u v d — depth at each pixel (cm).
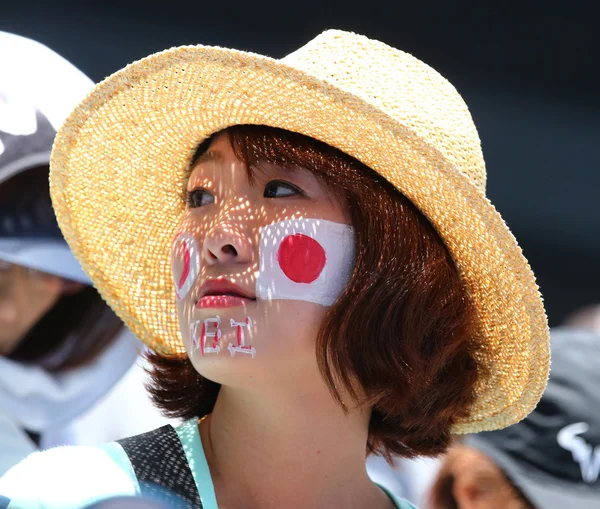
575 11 1966
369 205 717
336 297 707
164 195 842
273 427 714
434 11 1952
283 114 709
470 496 1139
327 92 675
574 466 1107
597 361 1147
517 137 2075
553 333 1201
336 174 716
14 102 921
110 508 631
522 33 1989
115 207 846
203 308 694
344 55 764
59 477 662
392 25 1950
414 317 719
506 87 2042
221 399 741
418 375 722
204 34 1828
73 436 1119
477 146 788
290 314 694
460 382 776
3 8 1697
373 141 698
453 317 746
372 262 711
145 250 859
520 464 1120
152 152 814
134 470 685
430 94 771
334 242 710
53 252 948
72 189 836
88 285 976
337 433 728
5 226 923
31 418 964
